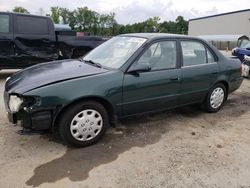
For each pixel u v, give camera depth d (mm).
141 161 3461
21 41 7969
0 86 7203
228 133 4422
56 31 8789
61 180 3025
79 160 3436
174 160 3510
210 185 3043
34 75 3826
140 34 4695
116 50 4449
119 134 4223
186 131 4438
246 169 3379
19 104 3426
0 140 3877
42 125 3439
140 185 2990
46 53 8500
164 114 5188
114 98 3869
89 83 3652
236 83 5609
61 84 3496
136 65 3986
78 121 3654
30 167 3248
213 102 5289
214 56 5164
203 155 3664
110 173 3184
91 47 9352
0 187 2877
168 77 4375
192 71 4715
